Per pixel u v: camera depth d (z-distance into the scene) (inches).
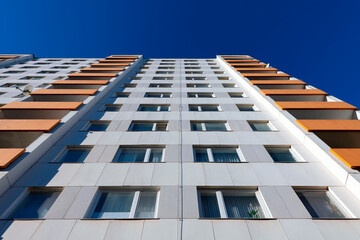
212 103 611.5
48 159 346.6
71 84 711.7
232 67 1023.0
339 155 315.3
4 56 1298.0
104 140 410.9
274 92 619.2
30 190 292.0
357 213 252.7
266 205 270.4
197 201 274.5
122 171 325.4
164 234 228.1
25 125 400.2
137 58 1291.8
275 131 445.7
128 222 241.6
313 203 283.9
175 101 627.2
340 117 520.4
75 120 474.9
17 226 233.9
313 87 670.5
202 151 401.4
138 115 529.7
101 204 281.0
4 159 296.2
